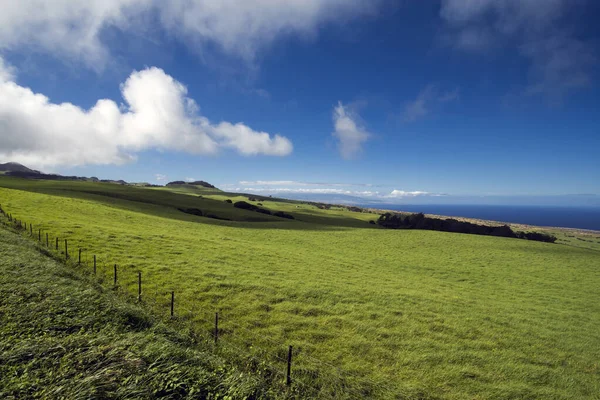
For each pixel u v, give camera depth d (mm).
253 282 26000
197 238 46656
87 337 10203
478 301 29672
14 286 13648
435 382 14867
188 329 16688
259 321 19078
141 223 57938
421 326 21000
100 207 67625
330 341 17672
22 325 10609
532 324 24281
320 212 164500
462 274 45781
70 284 15383
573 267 56594
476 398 13992
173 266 28109
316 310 21828
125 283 22750
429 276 43000
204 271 27672
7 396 7227
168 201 115875
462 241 79625
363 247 65312
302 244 62281
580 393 15180
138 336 10781
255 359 14703
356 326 19859
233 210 119312
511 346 19562
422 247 69812
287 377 13148
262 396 9070
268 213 130125
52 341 9594
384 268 44000
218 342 15758
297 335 17906
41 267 17656
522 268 52969
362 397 13281
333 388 13570
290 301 22922
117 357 8953
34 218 43062
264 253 41031
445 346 18406
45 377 7980
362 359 16203
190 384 8344
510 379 15727
